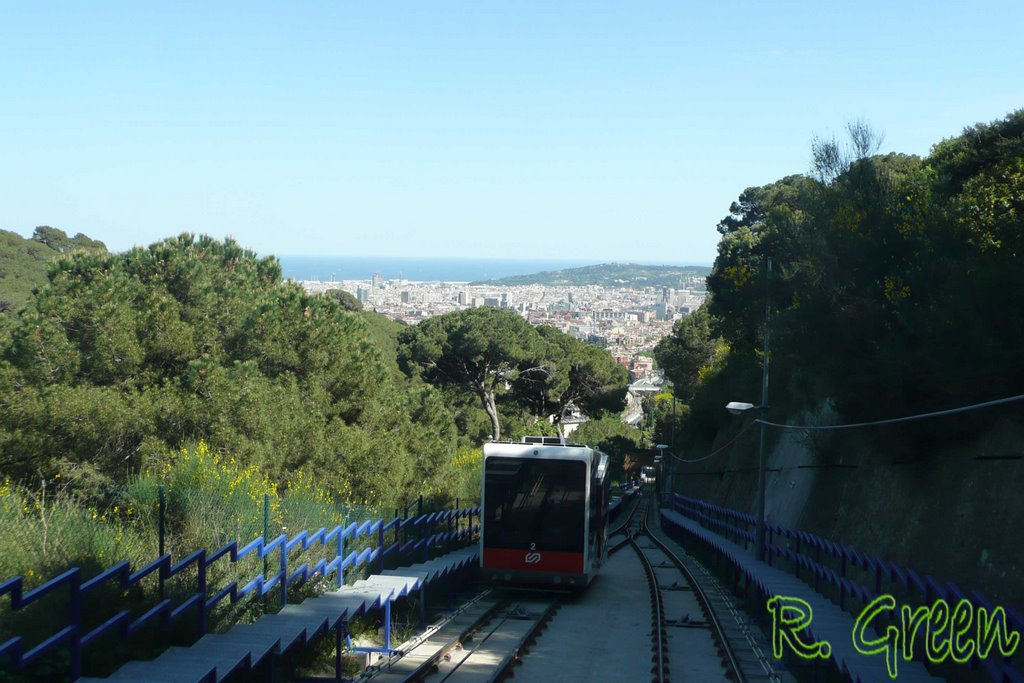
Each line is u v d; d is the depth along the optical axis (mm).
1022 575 11703
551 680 12227
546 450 19609
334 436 23750
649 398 139500
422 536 18609
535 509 19438
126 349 20484
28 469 17734
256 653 8953
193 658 8617
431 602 17156
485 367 56250
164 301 22062
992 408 14695
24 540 9844
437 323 56312
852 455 22688
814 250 21594
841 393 20078
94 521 11461
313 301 26625
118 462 18891
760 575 18156
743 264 43188
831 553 16922
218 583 11062
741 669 12930
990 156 28172
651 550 38031
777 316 23312
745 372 47094
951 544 14539
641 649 14664
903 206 21047
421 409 33812
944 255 18141
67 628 7336
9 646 6441
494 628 15586
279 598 11500
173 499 13039
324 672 11414
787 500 31125
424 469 28672
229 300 24516
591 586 22578
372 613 13883
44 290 21375
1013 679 8273
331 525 14609
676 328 79625
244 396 20234
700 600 20172
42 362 19750
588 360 62281
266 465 20031
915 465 17281
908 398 17031
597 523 21188
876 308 19484
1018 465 12945
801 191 23094
